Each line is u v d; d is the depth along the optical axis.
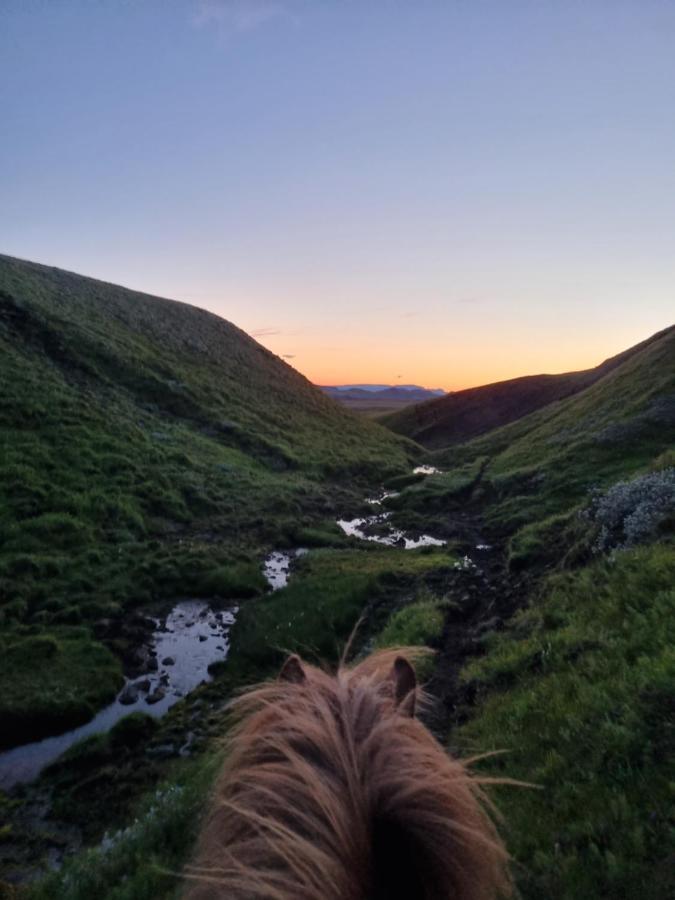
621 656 6.22
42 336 38.00
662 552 8.45
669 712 4.84
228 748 1.50
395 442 58.44
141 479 25.62
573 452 31.88
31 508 20.06
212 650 14.20
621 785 4.40
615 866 3.71
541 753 5.37
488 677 7.96
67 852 7.88
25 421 26.42
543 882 3.84
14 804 8.89
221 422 39.75
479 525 26.33
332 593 16.62
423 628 11.65
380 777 1.14
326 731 1.22
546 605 9.59
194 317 63.81
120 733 10.42
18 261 51.47
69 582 16.61
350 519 28.47
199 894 1.17
